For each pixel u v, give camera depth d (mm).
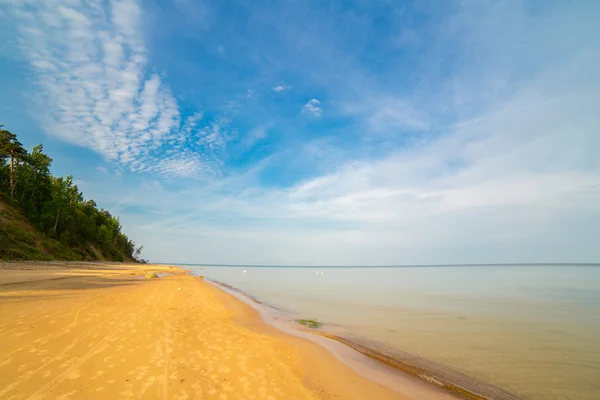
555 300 22859
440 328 13047
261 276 67000
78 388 5055
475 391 6887
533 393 6887
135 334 8438
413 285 39219
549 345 10570
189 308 14164
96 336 7863
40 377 5312
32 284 17438
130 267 58031
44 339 7191
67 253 49094
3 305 10383
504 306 19609
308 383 6574
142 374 5887
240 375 6504
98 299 13531
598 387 7219
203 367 6676
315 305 19844
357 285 39125
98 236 72500
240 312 14984
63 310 10336
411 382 7160
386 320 14750
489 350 9977
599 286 36875
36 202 53688
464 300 22859
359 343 10438
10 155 50812
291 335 10844
